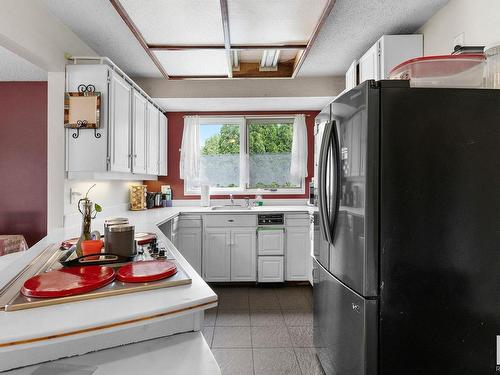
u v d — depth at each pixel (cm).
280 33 238
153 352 87
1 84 334
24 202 335
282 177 422
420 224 130
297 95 347
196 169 404
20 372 77
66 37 232
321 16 204
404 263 130
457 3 195
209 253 353
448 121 130
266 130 422
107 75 228
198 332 99
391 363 130
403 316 130
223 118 417
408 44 229
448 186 130
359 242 136
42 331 71
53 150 227
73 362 81
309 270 350
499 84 142
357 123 137
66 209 233
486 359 130
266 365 200
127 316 79
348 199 147
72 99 224
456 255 130
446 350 130
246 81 348
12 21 179
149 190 415
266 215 355
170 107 391
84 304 86
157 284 98
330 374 174
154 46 255
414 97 130
